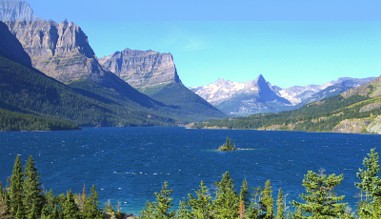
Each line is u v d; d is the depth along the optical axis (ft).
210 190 429.79
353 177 507.30
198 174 548.72
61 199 318.04
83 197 328.70
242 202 268.82
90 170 582.35
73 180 499.10
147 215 271.90
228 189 286.66
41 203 309.83
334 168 599.16
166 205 245.24
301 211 281.54
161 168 608.60
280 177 515.09
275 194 407.44
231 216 255.91
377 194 184.44
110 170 584.81
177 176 532.32
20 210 302.66
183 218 264.11
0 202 314.35
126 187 456.04
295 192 416.67
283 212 305.32
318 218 161.89
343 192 409.49
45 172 556.10
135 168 608.60
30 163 315.58
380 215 177.27
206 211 256.93
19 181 316.81
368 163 187.83
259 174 543.39
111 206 359.87
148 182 487.20
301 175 531.09
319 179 162.61
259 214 295.07
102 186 461.78
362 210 189.37
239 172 562.66
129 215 337.11
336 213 164.14
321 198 161.68
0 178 492.54
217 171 574.56
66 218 278.67
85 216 288.71
